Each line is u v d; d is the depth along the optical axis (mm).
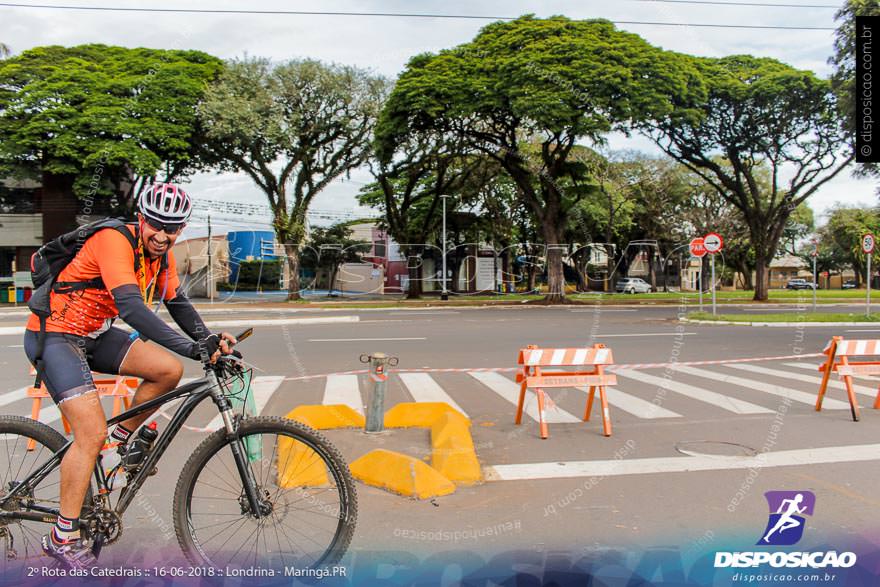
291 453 3150
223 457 3146
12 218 35625
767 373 9828
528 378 6277
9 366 10945
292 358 11586
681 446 5738
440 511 4176
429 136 30688
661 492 4516
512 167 31812
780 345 13555
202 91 30250
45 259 3078
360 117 29969
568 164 30719
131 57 31922
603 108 25859
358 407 7465
